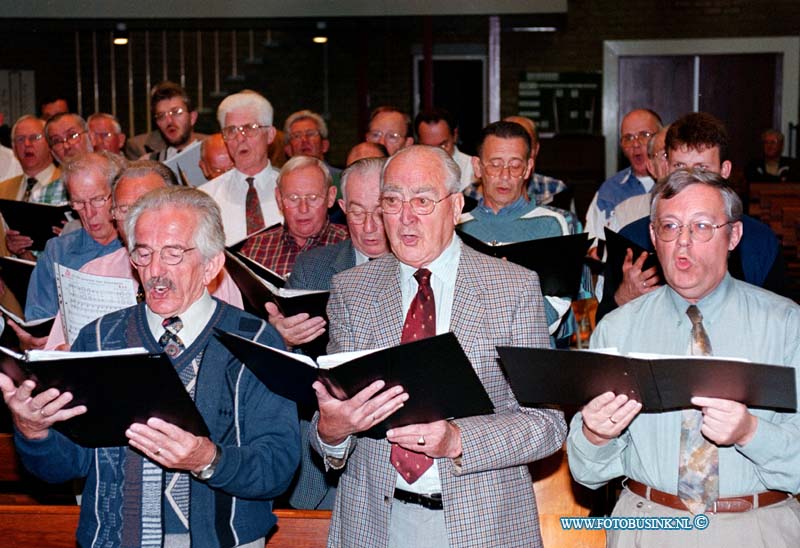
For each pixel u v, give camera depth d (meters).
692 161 3.54
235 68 11.56
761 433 2.27
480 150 4.23
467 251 2.62
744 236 3.55
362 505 2.51
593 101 11.77
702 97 11.82
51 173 6.10
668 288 2.60
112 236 3.78
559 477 3.37
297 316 3.24
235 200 5.01
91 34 11.58
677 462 2.43
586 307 4.77
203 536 2.34
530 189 5.71
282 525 3.12
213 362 2.41
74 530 3.16
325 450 2.52
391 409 2.25
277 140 7.39
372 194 3.53
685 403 2.25
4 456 3.71
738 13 11.67
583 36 11.77
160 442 2.21
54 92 11.62
